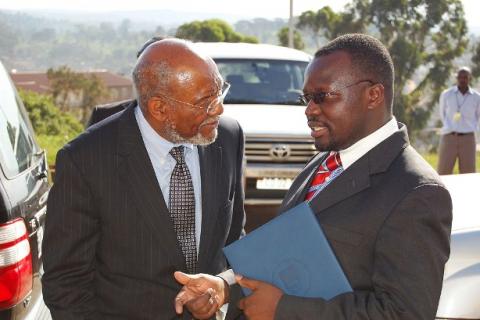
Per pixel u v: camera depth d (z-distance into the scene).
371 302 1.79
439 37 29.59
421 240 1.77
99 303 2.44
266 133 6.68
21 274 2.66
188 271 2.43
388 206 1.83
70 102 40.91
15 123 3.38
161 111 2.28
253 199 6.73
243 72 7.79
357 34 2.01
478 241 2.99
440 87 29.83
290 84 7.71
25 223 2.78
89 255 2.37
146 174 2.36
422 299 1.74
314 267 1.90
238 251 2.02
